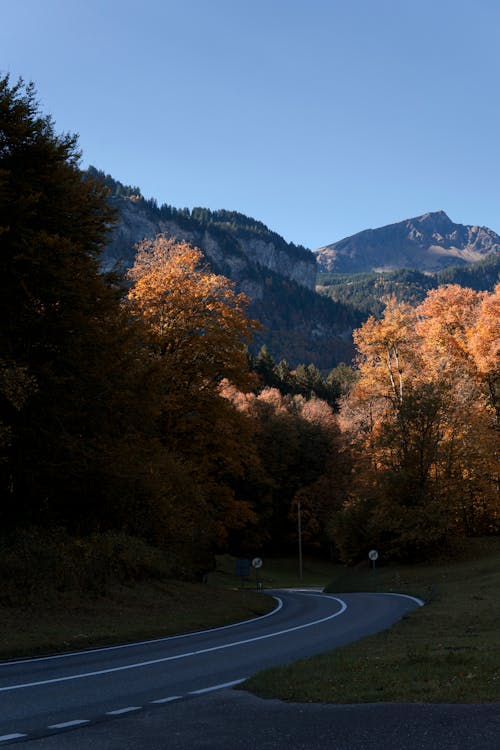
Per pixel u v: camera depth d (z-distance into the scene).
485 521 57.88
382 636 17.84
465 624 20.55
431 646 14.67
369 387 57.19
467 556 49.88
